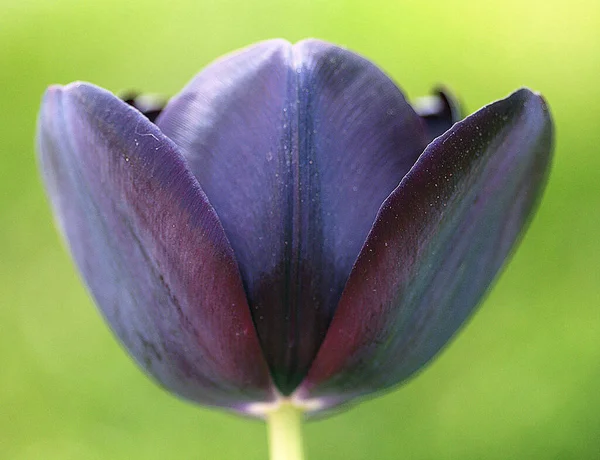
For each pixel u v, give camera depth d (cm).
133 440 58
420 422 56
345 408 32
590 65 69
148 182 29
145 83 70
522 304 59
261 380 30
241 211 30
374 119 30
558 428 56
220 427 57
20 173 65
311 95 30
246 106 30
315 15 70
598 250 59
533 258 59
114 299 31
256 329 30
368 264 29
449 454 56
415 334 30
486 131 29
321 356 30
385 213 29
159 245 29
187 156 30
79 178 30
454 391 57
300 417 31
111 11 71
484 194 30
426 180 29
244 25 70
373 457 56
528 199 31
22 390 60
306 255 30
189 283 29
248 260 30
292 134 29
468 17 70
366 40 69
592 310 58
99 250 30
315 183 30
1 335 62
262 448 57
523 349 58
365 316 30
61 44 70
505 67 69
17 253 63
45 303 62
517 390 57
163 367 31
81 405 60
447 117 31
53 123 30
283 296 30
